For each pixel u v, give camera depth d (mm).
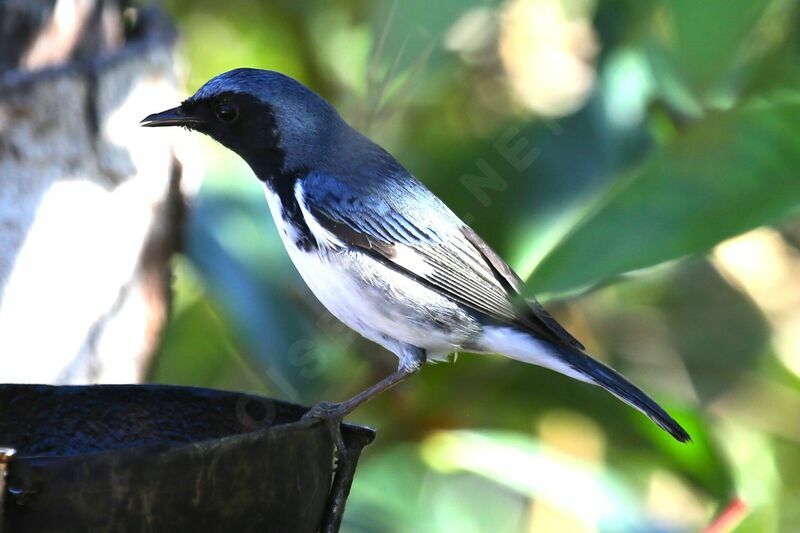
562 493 11016
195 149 11680
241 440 5977
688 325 13984
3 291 10078
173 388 7617
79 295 10430
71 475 5555
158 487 5707
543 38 13039
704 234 4477
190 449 5773
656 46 8555
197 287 14586
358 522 12016
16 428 7527
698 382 13961
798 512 12883
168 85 11273
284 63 14641
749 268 13664
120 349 10883
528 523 13398
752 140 4590
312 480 6625
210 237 11930
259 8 14453
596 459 12766
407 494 12805
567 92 12922
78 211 10391
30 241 10148
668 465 11641
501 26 12219
